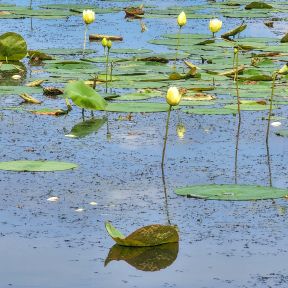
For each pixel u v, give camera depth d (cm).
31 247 772
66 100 1320
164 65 1691
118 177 973
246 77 1536
